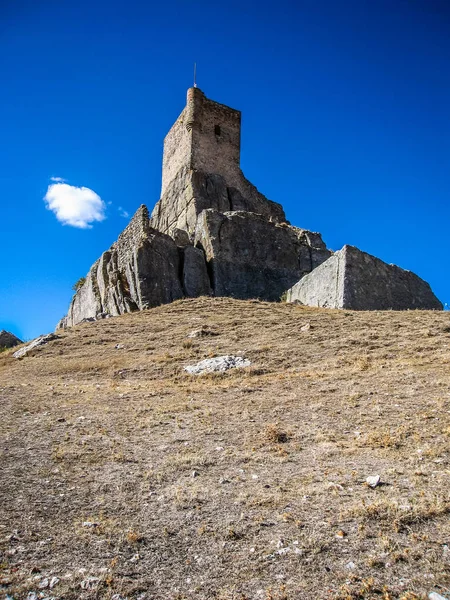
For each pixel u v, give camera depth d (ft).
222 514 16.10
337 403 26.30
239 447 21.62
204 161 103.76
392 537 14.16
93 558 14.03
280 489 17.46
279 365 36.27
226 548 14.35
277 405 27.07
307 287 65.36
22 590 12.66
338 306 56.65
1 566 13.58
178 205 100.83
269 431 22.54
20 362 45.47
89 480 18.80
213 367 36.68
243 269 80.64
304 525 15.12
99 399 30.53
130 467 19.97
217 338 45.73
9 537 14.90
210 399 29.35
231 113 110.63
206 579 13.16
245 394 29.81
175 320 54.95
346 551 13.76
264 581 12.94
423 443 20.13
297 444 21.50
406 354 35.09
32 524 15.71
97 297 89.30
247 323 50.03
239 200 101.71
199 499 17.07
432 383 27.63
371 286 59.06
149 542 14.78
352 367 33.47
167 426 24.81
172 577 13.29
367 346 38.24
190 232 90.89
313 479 17.99
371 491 16.70
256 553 14.03
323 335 42.50
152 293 71.41
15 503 16.99
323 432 22.56
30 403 29.76
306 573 13.09
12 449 21.89
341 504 16.06
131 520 15.98
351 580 12.66
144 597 12.57
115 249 90.27
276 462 19.80
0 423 25.58
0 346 80.48
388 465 18.57
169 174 112.57
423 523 14.69
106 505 16.93
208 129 106.63
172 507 16.71
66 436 23.45
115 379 37.14
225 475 18.92
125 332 52.16
